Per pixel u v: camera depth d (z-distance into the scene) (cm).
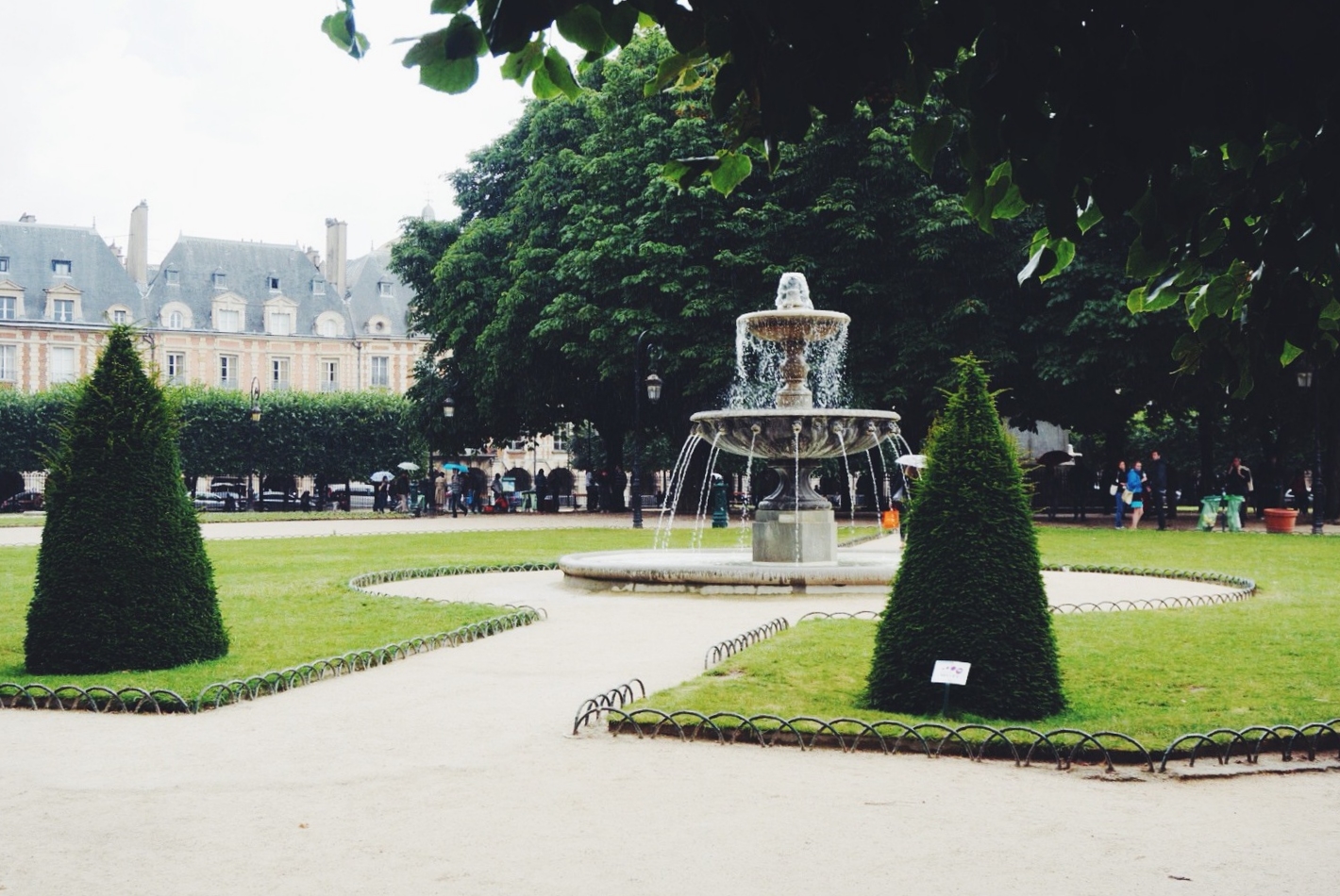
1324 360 426
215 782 579
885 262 3097
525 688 822
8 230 7762
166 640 868
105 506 871
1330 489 3194
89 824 510
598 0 296
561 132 3881
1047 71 297
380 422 6250
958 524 709
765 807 532
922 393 3069
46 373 7594
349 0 292
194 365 8075
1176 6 281
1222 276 395
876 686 722
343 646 957
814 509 1495
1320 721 660
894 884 432
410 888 429
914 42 314
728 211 3272
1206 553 1945
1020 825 506
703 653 965
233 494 6216
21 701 763
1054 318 2933
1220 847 477
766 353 3152
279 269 8538
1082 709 712
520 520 3775
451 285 4012
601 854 466
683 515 3950
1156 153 296
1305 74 291
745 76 307
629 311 3228
